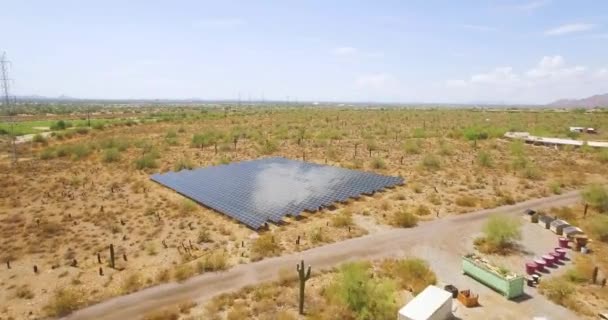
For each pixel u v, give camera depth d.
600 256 28.52
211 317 21.25
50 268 27.28
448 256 28.78
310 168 54.94
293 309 21.95
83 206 40.59
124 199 43.00
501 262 27.78
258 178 49.78
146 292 23.94
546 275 25.89
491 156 64.44
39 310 22.31
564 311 21.69
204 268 26.72
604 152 64.19
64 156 68.88
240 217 35.97
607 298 22.98
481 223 35.22
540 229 33.81
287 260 27.98
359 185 45.91
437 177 50.81
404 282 24.72
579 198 42.69
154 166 58.75
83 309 22.27
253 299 23.05
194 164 60.59
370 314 20.45
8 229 34.28
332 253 29.14
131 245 31.02
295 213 36.94
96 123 116.62
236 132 91.50
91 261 28.27
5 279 25.80
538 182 49.06
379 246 30.41
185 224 35.34
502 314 21.36
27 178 52.09
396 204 40.31
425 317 19.31
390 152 69.25
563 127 106.75
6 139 89.94
